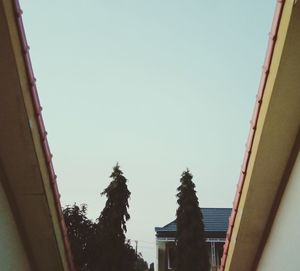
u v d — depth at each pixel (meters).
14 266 4.83
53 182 4.82
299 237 4.36
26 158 4.43
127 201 19.28
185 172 21.59
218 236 22.36
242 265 5.65
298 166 4.45
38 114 4.27
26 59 3.93
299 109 4.22
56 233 5.13
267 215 5.15
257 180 4.83
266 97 4.25
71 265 5.76
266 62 4.15
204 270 18.86
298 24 3.66
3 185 4.59
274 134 4.45
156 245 22.78
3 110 4.08
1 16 3.57
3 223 4.52
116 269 17.67
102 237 18.28
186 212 20.20
